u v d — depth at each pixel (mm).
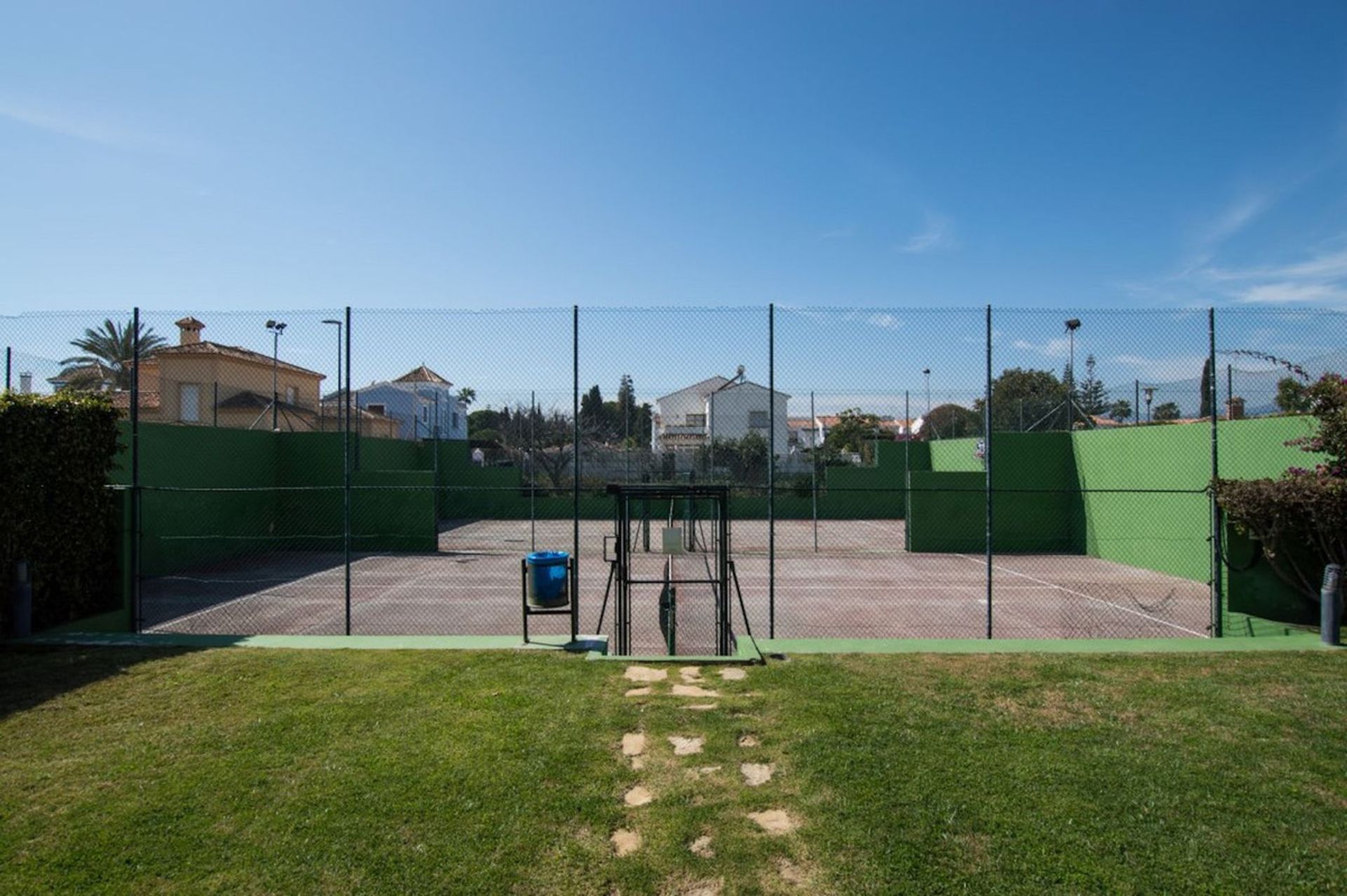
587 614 11367
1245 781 4273
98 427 8977
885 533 25141
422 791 4105
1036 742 4801
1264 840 3660
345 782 4211
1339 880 3352
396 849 3553
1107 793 4109
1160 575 16453
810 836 3648
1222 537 9586
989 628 8648
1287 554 9336
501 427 31625
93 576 9000
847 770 4324
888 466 29672
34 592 8109
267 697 5688
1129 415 19609
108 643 7453
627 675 6242
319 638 7691
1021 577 16188
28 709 5434
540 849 3555
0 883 3293
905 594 13859
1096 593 14094
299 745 4738
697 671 6344
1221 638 7703
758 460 29828
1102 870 3391
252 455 20312
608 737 4852
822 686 5930
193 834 3689
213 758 4555
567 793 4078
